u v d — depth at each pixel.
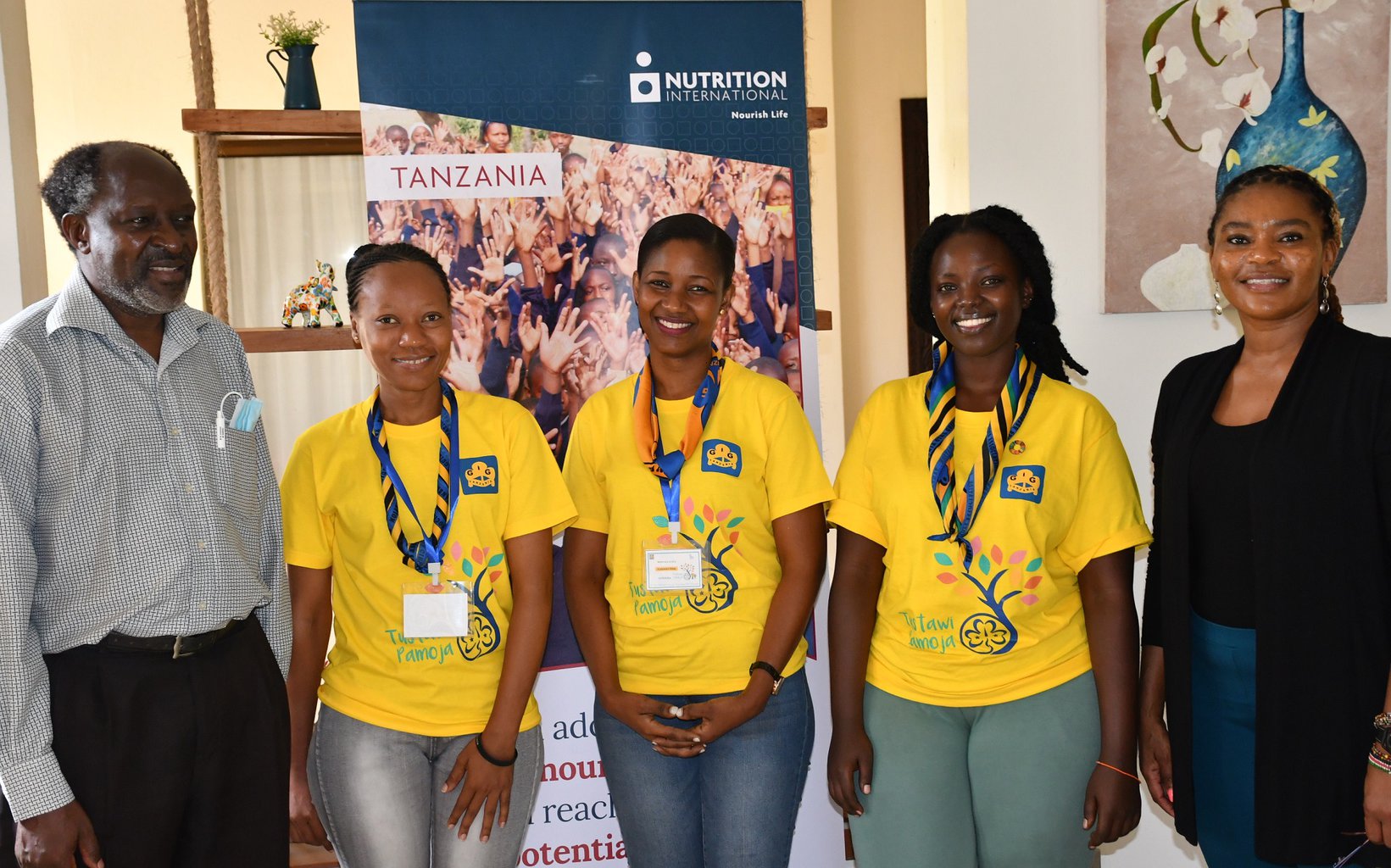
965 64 2.60
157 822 1.72
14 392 1.58
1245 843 1.80
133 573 1.69
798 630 1.94
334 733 1.93
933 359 2.04
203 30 2.96
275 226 5.65
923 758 1.88
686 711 1.91
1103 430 1.92
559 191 2.50
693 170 2.53
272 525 1.97
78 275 1.71
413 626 1.91
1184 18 2.52
